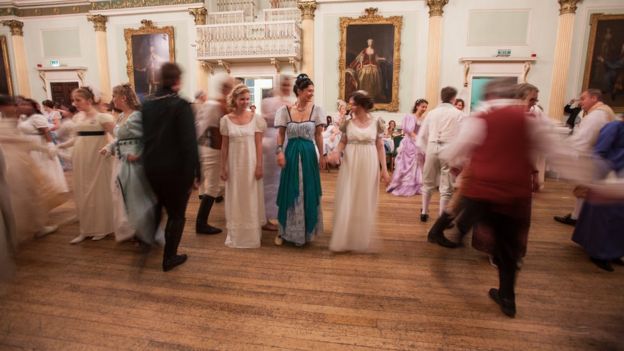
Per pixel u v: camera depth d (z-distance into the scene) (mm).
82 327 1889
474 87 8688
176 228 2537
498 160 1789
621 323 1920
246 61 9594
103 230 3146
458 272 2547
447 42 8633
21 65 10836
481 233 1964
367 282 2398
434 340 1789
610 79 8047
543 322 1939
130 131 2645
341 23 8914
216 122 3164
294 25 8859
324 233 3395
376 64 8945
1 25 10703
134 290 2283
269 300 2166
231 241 3021
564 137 1552
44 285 2344
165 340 1786
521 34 8320
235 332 1853
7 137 2955
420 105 4949
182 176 2301
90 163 3055
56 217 3844
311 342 1774
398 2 8664
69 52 10656
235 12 9656
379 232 3422
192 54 9953
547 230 3494
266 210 3486
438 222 3051
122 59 10344
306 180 2900
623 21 7793
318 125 2924
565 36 7973
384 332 1854
